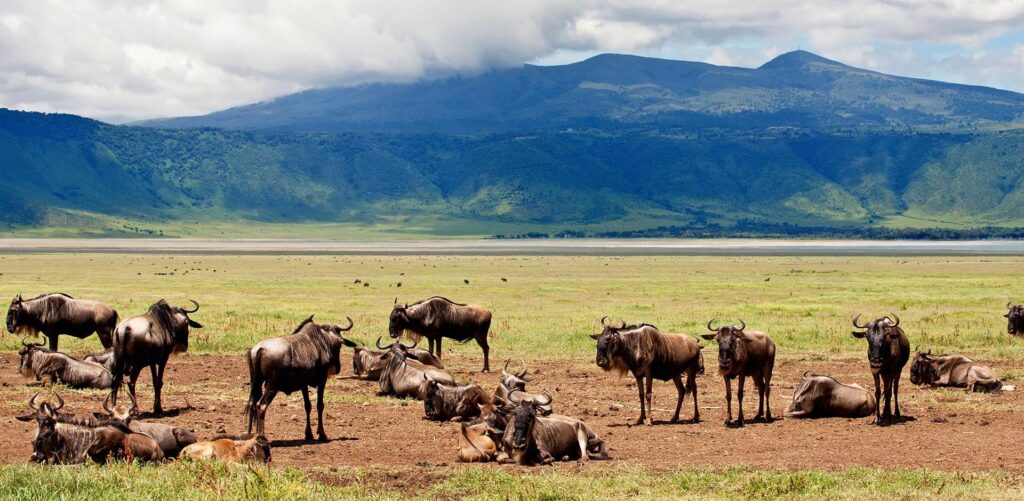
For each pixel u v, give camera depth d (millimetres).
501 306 73938
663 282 110750
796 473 22500
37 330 39000
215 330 52906
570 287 100188
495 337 52781
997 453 25969
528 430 23953
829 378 31938
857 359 45156
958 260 197875
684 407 33688
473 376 40719
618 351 29922
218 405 32344
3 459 23656
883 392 33594
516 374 30266
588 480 21969
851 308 71750
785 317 63781
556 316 64812
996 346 49062
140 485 19766
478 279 118125
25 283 99125
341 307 70875
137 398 33375
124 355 29625
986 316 63375
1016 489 21297
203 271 139875
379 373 38469
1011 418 31500
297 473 21719
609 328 29891
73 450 22047
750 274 134250
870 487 21422
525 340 51844
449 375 35188
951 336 52062
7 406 30906
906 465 24484
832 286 101375
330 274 132125
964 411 32750
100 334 39875
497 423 25375
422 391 34156
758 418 31281
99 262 173500
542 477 22344
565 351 48125
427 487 21625
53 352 35375
